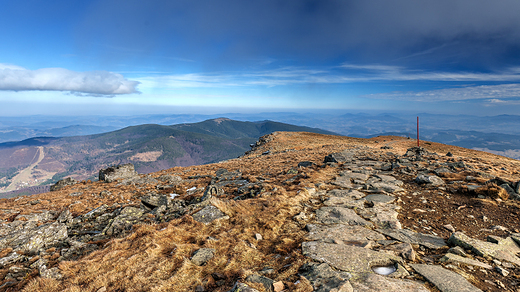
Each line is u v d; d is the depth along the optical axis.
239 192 16.09
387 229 9.00
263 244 8.26
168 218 12.59
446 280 5.68
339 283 5.43
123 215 13.52
